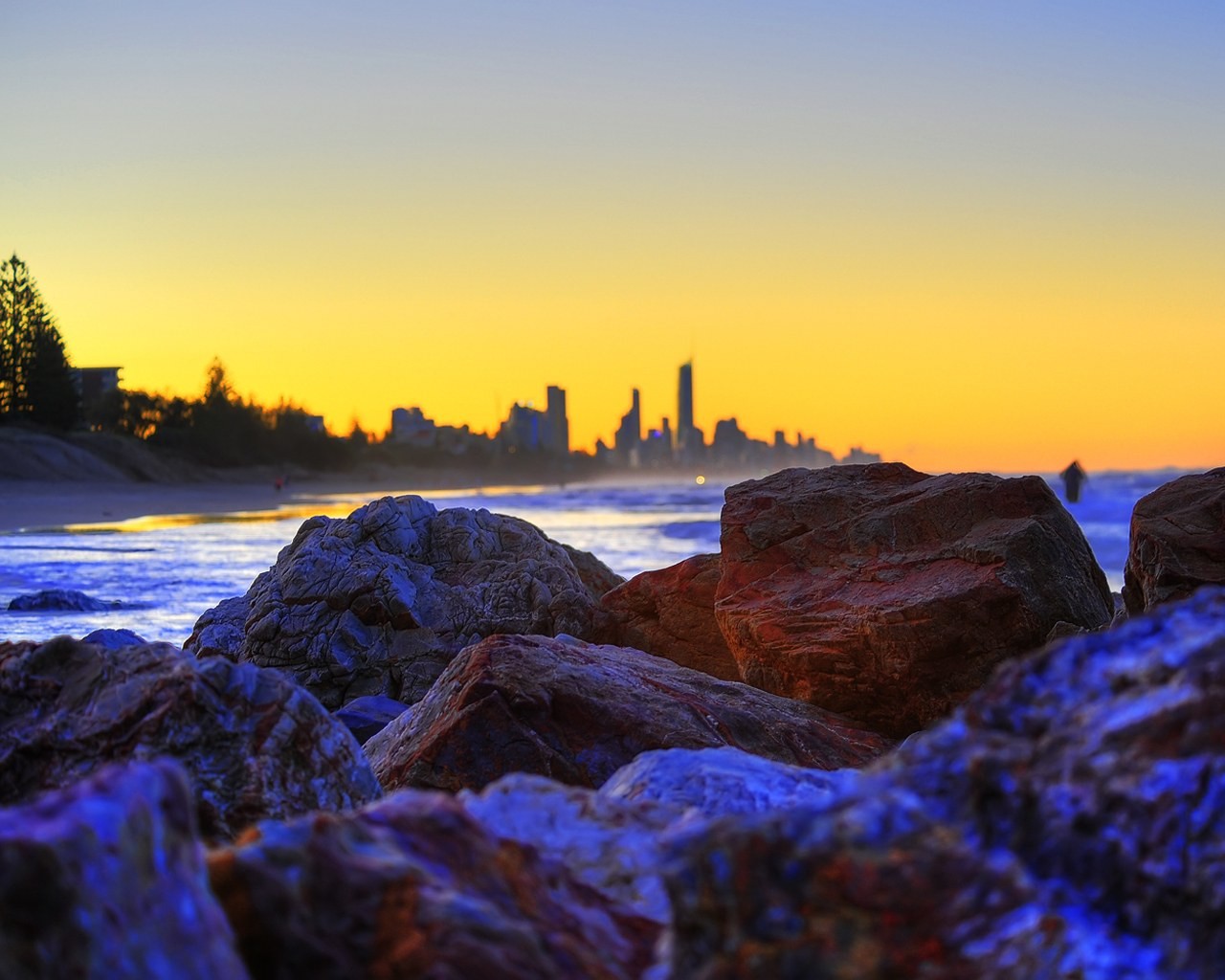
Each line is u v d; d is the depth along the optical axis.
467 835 2.89
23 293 132.38
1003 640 10.12
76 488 103.75
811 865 2.20
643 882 3.12
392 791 7.99
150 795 2.26
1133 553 9.31
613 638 13.95
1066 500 54.53
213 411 166.62
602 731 8.17
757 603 11.28
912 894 2.18
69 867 2.04
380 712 11.12
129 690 4.71
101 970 2.02
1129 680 2.47
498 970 2.38
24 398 131.25
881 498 11.94
